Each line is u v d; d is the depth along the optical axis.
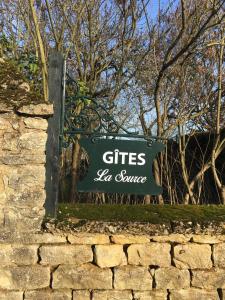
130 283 3.29
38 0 6.12
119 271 3.29
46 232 3.24
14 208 3.18
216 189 5.79
